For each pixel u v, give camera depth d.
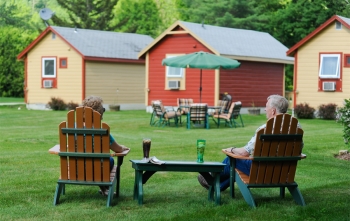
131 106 30.53
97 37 30.88
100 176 6.89
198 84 25.23
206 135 16.28
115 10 63.12
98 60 28.70
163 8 63.12
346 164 10.61
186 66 19.48
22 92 42.66
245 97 26.14
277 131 6.75
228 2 46.94
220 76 24.73
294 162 6.97
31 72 30.59
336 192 7.83
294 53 24.42
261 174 6.87
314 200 7.30
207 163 6.98
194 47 25.17
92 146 6.80
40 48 30.19
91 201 7.21
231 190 7.35
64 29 30.06
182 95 25.69
